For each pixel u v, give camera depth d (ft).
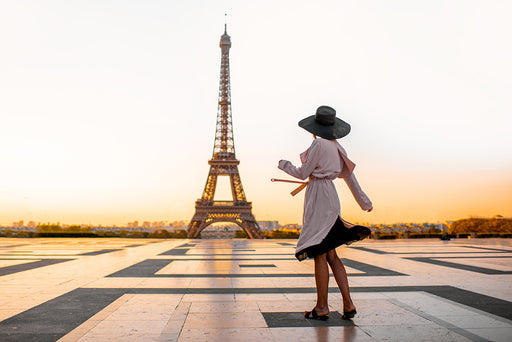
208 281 31.53
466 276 34.22
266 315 19.52
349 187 20.72
